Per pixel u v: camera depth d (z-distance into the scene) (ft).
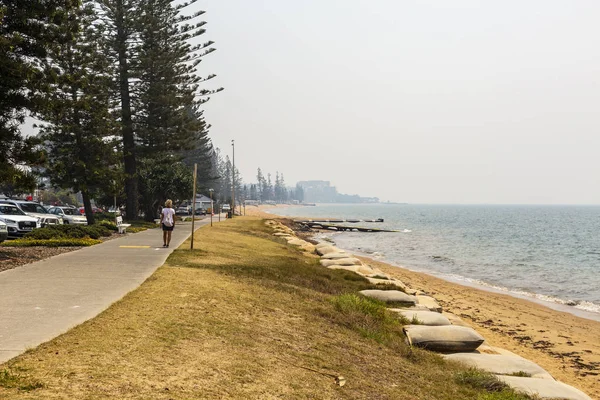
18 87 48.24
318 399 17.57
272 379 18.42
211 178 278.26
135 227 100.53
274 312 30.09
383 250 147.23
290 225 244.22
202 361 18.71
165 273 38.68
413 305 43.86
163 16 121.70
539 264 116.37
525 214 616.39
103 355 17.79
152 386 15.35
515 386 23.27
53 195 252.21
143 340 20.22
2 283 33.22
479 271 103.91
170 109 121.90
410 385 22.16
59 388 14.21
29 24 49.93
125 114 117.08
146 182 141.49
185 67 128.98
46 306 26.13
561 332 50.37
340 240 184.03
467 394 22.41
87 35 109.50
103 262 44.96
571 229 273.95
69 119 94.22
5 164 48.39
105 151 98.99
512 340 45.98
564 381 34.68
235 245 73.97
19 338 19.66
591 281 90.94
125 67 115.65
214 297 30.50
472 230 258.37
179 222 150.30
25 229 70.23
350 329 31.09
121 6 115.34
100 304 26.76
